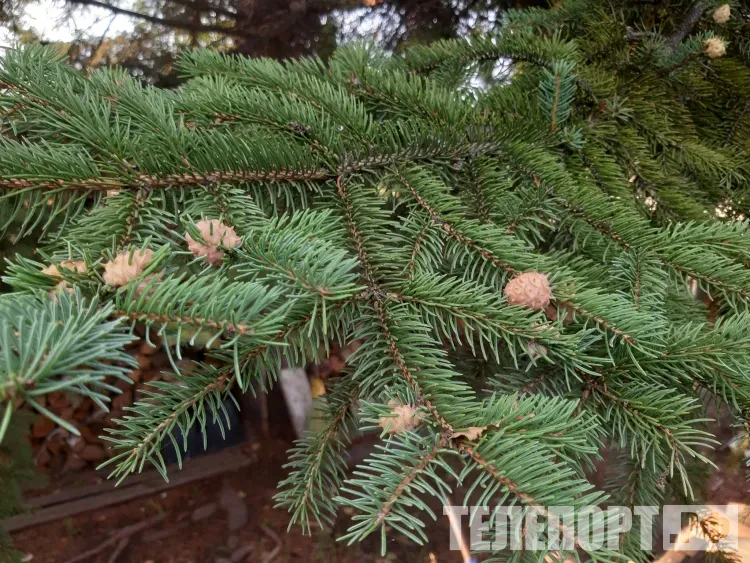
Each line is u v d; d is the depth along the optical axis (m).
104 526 0.65
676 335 0.21
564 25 0.41
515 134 0.29
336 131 0.26
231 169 0.22
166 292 0.15
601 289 0.21
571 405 0.17
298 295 0.16
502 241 0.21
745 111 0.39
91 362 0.12
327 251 0.17
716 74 0.38
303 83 0.29
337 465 0.24
